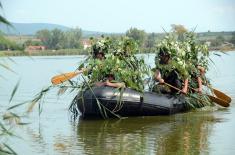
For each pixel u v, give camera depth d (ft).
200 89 55.06
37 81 105.81
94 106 47.73
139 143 36.27
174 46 52.65
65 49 225.76
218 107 56.75
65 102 61.36
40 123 45.32
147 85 54.34
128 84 49.16
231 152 32.73
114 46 51.60
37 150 34.01
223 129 41.83
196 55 57.52
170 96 51.13
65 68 170.60
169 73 52.11
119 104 47.65
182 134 39.81
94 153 32.96
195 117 49.32
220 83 91.40
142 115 49.39
